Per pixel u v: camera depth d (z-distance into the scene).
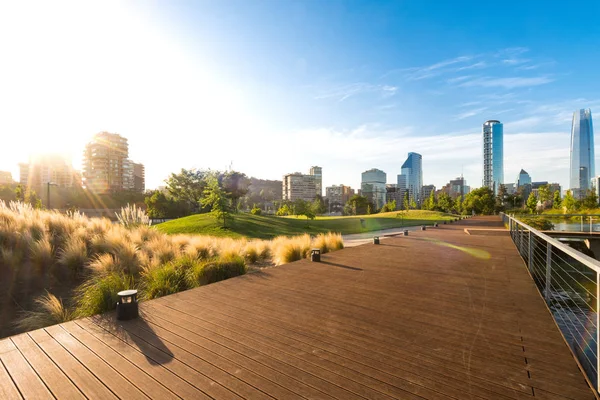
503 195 88.00
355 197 98.00
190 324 3.38
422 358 2.62
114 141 112.31
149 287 5.55
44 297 5.90
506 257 7.75
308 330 3.21
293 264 6.83
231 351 2.74
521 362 2.54
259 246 10.41
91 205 77.00
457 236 13.46
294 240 10.36
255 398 2.07
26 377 2.33
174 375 2.36
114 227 10.52
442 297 4.38
